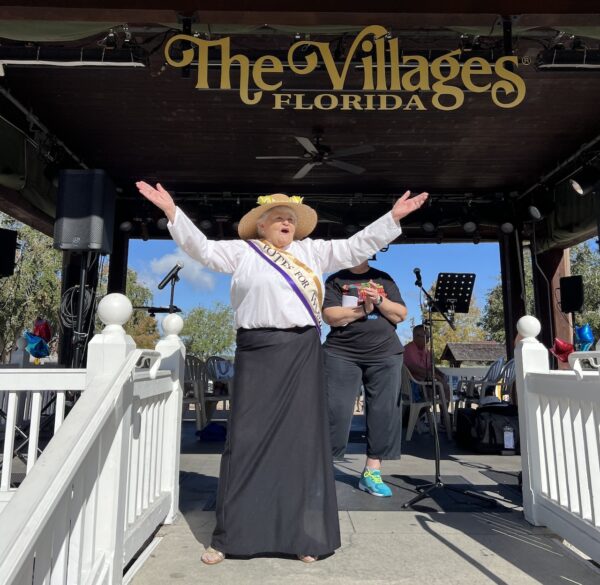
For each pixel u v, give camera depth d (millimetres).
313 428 2258
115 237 8195
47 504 1201
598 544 2092
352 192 8000
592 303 16797
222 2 3391
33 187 6332
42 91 5113
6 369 2303
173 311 3686
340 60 4180
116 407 1881
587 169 6191
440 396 6098
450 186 7781
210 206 8125
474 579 2018
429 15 3473
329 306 3371
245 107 5434
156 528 2543
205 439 5469
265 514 2156
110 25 3619
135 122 5781
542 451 2672
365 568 2113
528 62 4195
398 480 3768
